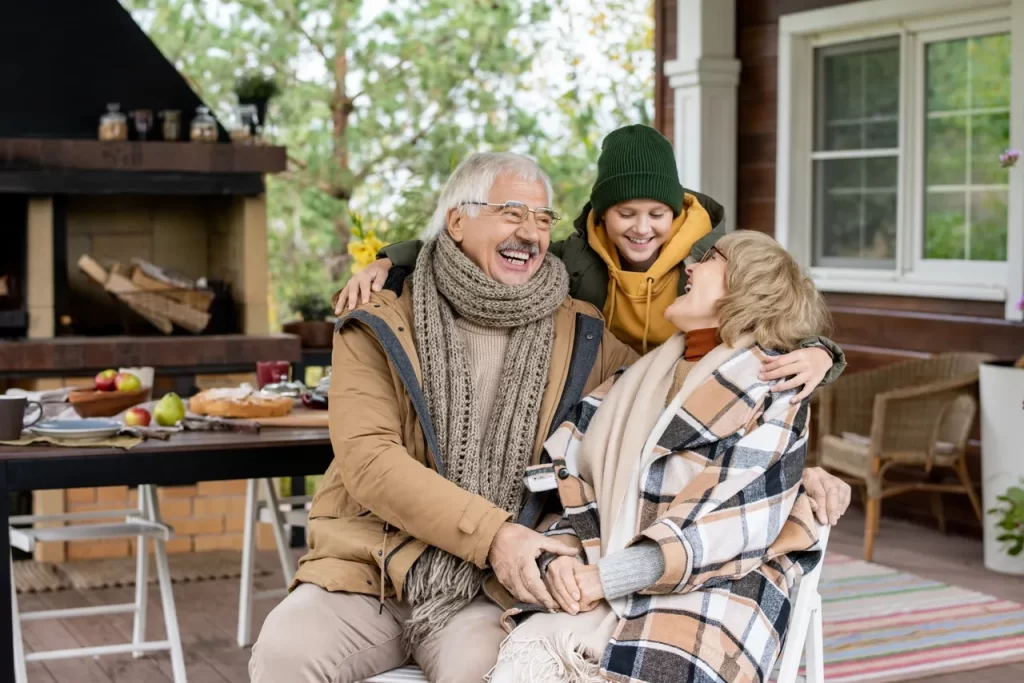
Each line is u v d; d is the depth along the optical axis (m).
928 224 6.53
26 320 5.73
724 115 7.38
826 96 7.06
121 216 6.26
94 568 5.43
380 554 2.88
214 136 5.96
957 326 6.27
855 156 6.89
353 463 2.89
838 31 6.89
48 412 3.67
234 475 3.29
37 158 5.58
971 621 4.72
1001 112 6.15
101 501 5.61
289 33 10.10
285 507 7.13
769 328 2.78
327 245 10.55
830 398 5.98
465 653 2.70
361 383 2.98
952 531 6.29
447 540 2.78
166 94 6.08
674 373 2.88
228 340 5.72
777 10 7.12
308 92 10.16
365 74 10.23
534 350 3.03
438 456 2.93
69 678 4.11
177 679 3.86
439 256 3.08
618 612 2.62
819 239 7.14
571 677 2.58
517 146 10.61
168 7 9.98
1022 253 5.91
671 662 2.53
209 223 6.40
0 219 5.82
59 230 5.86
